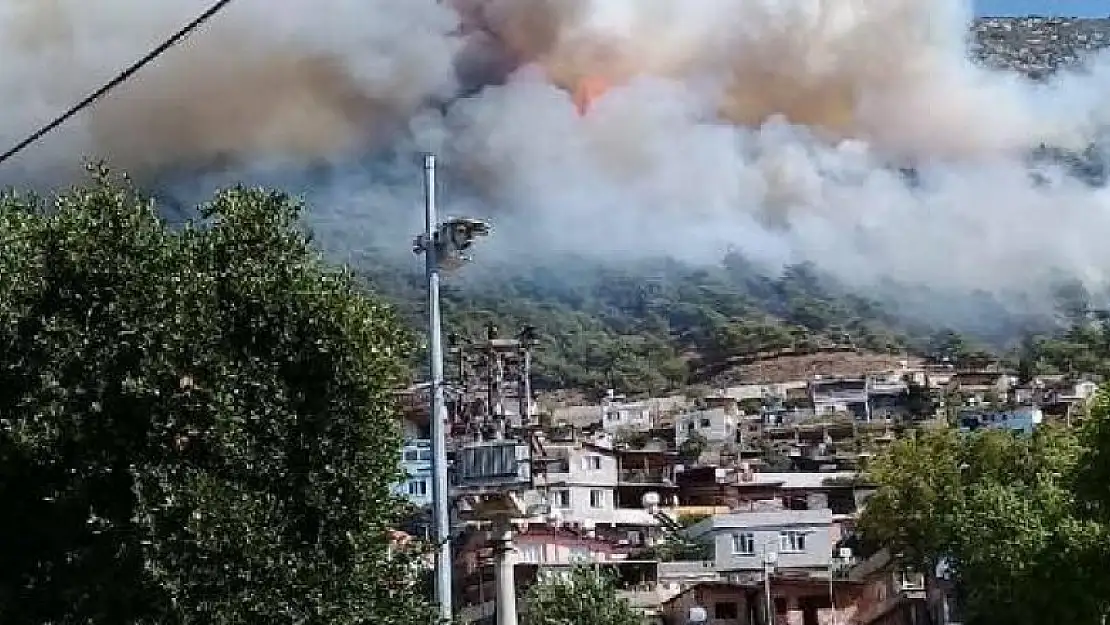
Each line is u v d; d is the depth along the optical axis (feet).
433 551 54.03
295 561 47.52
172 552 45.37
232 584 46.29
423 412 88.63
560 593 137.08
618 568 226.38
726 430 405.39
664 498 313.32
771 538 249.96
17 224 52.08
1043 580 120.98
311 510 49.01
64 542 47.24
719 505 310.04
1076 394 391.04
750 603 214.48
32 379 47.93
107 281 48.67
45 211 53.16
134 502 46.52
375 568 49.90
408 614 50.39
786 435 400.88
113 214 49.55
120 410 47.44
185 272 49.32
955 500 182.09
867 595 216.54
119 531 46.34
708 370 503.20
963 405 405.39
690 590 214.69
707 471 321.11
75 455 47.11
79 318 48.39
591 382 481.05
